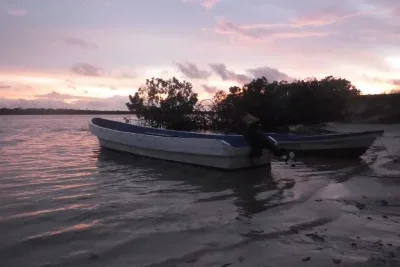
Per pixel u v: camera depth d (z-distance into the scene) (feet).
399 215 19.56
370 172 32.50
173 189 26.86
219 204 22.40
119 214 20.39
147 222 18.94
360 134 41.73
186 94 77.66
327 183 27.99
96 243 16.14
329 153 43.47
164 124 77.77
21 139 74.43
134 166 37.73
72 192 25.79
